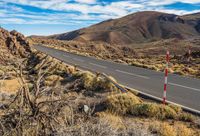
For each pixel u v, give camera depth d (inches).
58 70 935.0
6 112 230.2
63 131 218.5
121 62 1524.4
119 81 732.7
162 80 775.1
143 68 1140.5
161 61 1943.9
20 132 215.8
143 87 637.9
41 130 227.1
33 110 225.6
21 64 229.5
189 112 402.0
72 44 5605.3
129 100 382.6
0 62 1364.4
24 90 225.8
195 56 1963.6
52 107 236.1
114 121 305.7
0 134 214.2
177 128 305.4
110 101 380.5
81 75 689.0
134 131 259.0
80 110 354.9
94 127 228.2
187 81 770.2
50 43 5369.1
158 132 286.0
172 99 499.2
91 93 518.6
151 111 356.8
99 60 1540.4
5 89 593.0
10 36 2231.8
